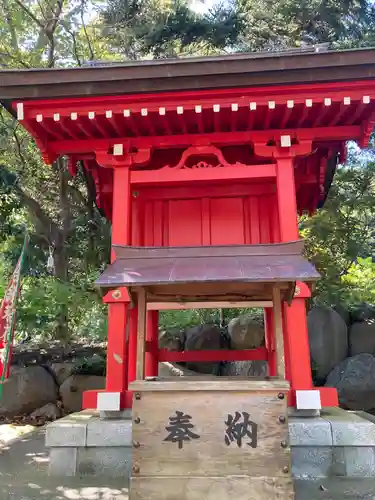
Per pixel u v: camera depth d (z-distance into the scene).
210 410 3.53
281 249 4.56
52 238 11.24
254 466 3.41
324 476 4.72
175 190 6.80
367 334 11.64
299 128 6.09
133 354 6.18
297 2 12.64
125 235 5.85
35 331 11.15
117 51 14.12
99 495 4.17
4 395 9.35
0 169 10.27
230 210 6.73
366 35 12.56
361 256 14.33
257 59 5.25
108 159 6.21
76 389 9.57
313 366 10.91
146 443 3.50
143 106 5.62
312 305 12.01
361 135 6.04
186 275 4.08
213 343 11.97
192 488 3.40
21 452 5.98
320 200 8.63
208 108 5.58
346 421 4.89
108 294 5.61
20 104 5.63
